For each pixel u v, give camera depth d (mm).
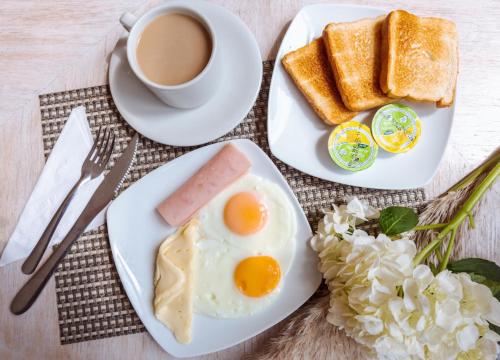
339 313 565
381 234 559
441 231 585
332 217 591
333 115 624
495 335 532
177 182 631
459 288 523
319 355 588
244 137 646
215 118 621
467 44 646
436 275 547
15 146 639
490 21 648
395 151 615
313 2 654
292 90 636
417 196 632
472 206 582
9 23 648
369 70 627
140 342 622
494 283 561
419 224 604
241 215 620
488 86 642
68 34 648
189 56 586
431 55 624
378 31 630
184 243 616
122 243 625
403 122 620
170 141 615
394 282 534
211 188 618
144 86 624
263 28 652
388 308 527
